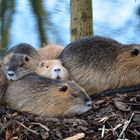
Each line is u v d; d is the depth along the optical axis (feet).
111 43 39.32
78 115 36.17
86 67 38.17
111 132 34.24
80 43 38.99
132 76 38.86
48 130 34.22
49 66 38.27
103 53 38.65
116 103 36.22
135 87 38.73
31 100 36.29
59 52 41.11
